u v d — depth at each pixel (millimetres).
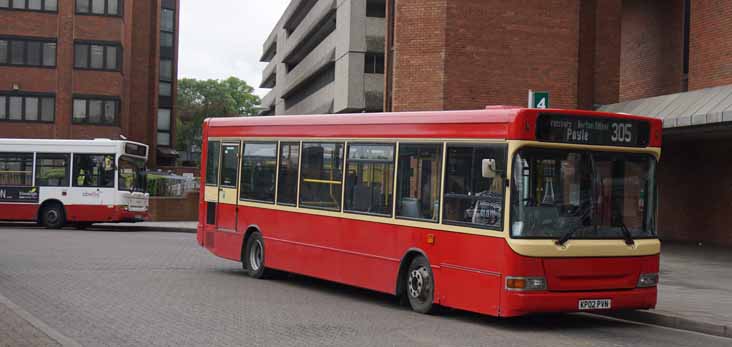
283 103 83562
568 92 26453
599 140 11297
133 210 31719
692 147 27781
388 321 11336
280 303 12859
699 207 27422
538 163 10945
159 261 19406
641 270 11500
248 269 16594
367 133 13500
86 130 51375
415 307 12328
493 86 25812
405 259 12617
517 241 10695
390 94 30234
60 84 50969
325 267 14273
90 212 31016
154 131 65438
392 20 30328
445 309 12695
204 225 17953
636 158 11633
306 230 14820
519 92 26016
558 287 10891
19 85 50344
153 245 24500
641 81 30391
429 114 12320
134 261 19141
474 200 11359
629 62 31078
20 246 22250
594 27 27359
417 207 12359
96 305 12016
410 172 12555
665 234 29016
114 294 13281
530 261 10719
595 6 27375
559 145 11023
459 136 11688
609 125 11375
